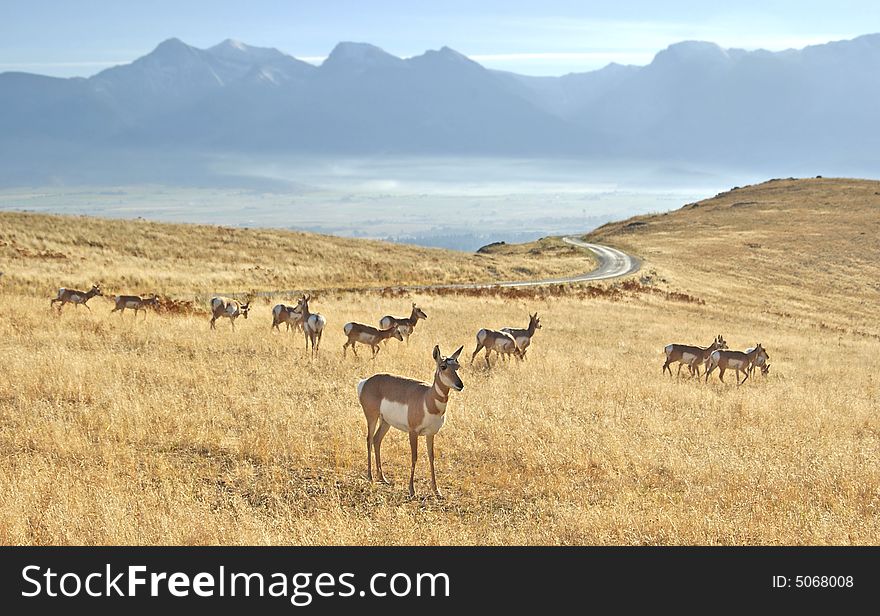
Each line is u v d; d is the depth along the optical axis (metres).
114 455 12.70
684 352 25.22
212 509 10.97
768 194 172.25
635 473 13.27
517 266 81.88
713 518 10.95
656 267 86.62
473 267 78.12
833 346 39.78
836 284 89.56
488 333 24.05
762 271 93.94
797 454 14.71
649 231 140.62
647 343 32.66
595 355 27.03
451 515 11.16
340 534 9.98
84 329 25.08
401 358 22.84
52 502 10.56
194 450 13.52
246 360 21.33
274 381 18.62
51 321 26.16
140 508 10.57
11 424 14.30
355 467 13.08
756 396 20.69
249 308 36.44
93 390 16.50
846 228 126.00
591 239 140.38
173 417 14.83
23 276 43.25
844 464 13.81
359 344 26.27
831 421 17.78
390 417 12.21
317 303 41.53
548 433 15.00
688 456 14.02
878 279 93.31
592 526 10.59
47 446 13.00
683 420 17.38
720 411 18.77
